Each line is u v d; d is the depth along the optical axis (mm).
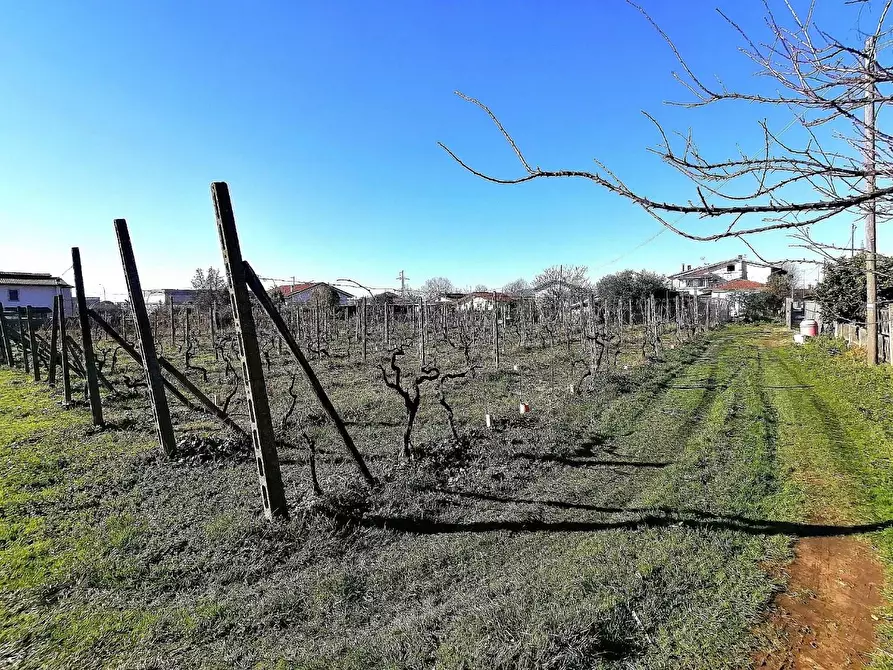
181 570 3822
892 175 1510
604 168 1724
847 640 3064
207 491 5207
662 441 7191
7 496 5008
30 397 10086
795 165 1651
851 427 7516
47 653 2926
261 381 4449
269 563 3930
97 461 6062
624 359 15312
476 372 12672
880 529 4406
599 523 4645
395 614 3354
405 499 5012
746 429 7605
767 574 3756
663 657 2873
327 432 7445
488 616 3133
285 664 2832
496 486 5531
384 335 20641
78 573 3730
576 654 2799
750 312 37562
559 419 8016
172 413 8609
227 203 4332
